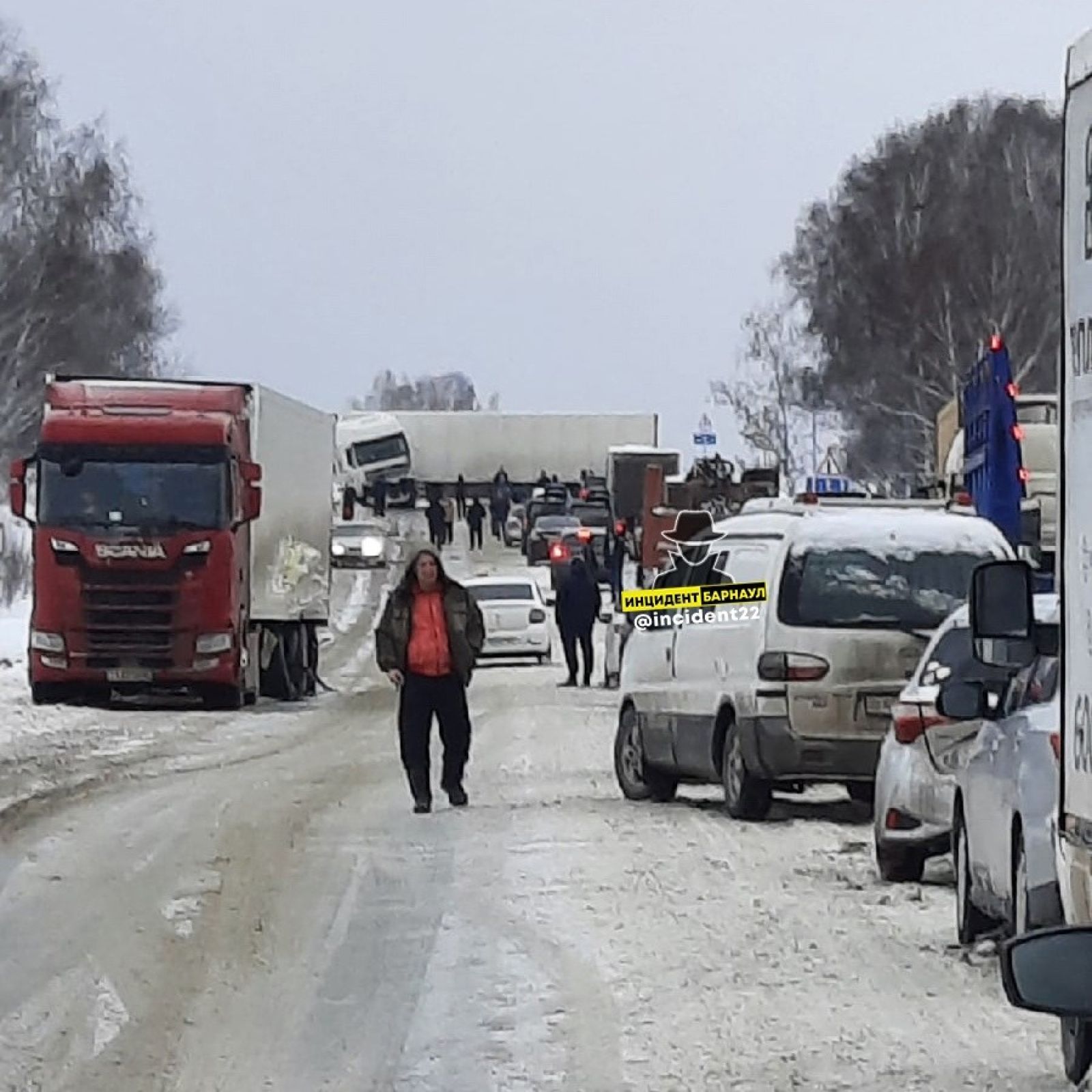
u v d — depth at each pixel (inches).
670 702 737.0
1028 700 440.8
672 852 620.4
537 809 733.3
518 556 3009.4
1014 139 2805.1
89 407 1220.5
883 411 2802.7
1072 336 269.4
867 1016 402.3
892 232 2792.8
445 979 436.8
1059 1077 352.8
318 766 898.1
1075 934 225.9
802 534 684.1
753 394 3088.1
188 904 530.3
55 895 544.7
